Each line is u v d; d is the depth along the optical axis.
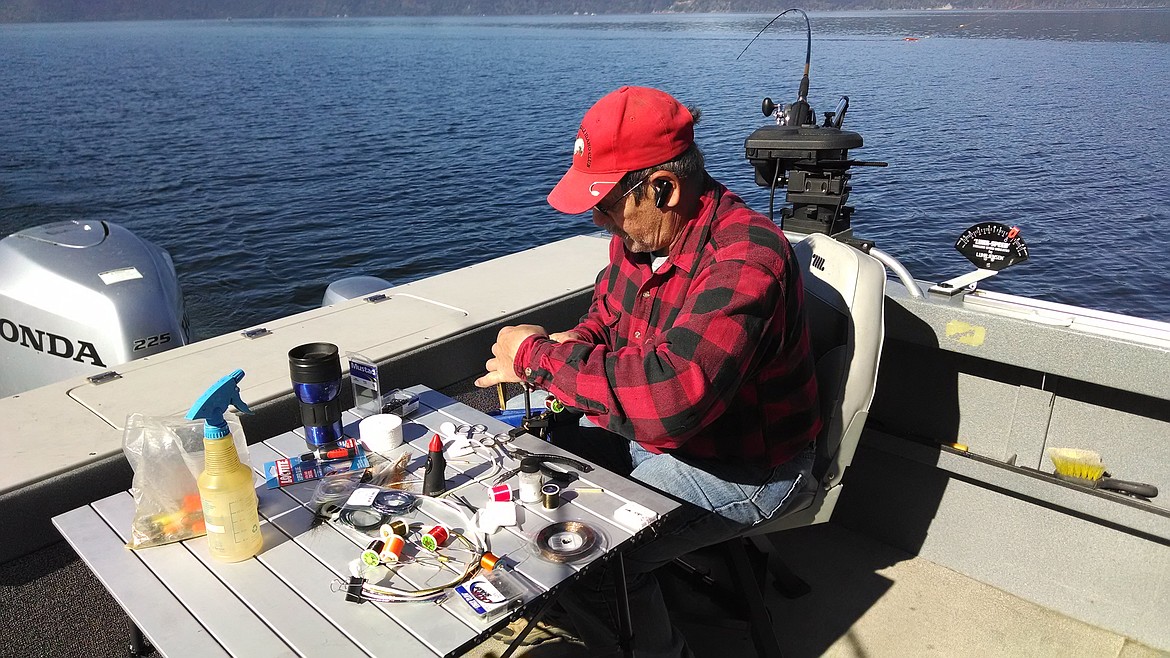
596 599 1.64
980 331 2.09
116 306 3.25
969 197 19.30
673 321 1.68
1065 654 2.04
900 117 32.69
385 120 33.12
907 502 2.44
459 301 2.61
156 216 16.80
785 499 1.76
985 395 2.27
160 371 2.10
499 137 27.98
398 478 1.54
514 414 2.06
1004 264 2.12
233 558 1.29
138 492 1.34
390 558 1.25
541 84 48.47
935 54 75.38
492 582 1.21
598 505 1.44
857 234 16.20
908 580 2.35
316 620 1.15
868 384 1.85
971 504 2.30
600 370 1.49
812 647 2.10
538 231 16.02
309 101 41.09
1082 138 28.14
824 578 2.37
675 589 2.22
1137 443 2.03
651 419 1.45
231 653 1.09
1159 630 2.04
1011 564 2.27
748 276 1.49
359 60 78.12
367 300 2.65
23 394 1.98
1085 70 56.72
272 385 1.96
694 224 1.65
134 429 1.34
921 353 2.35
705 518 1.70
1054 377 2.11
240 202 18.16
